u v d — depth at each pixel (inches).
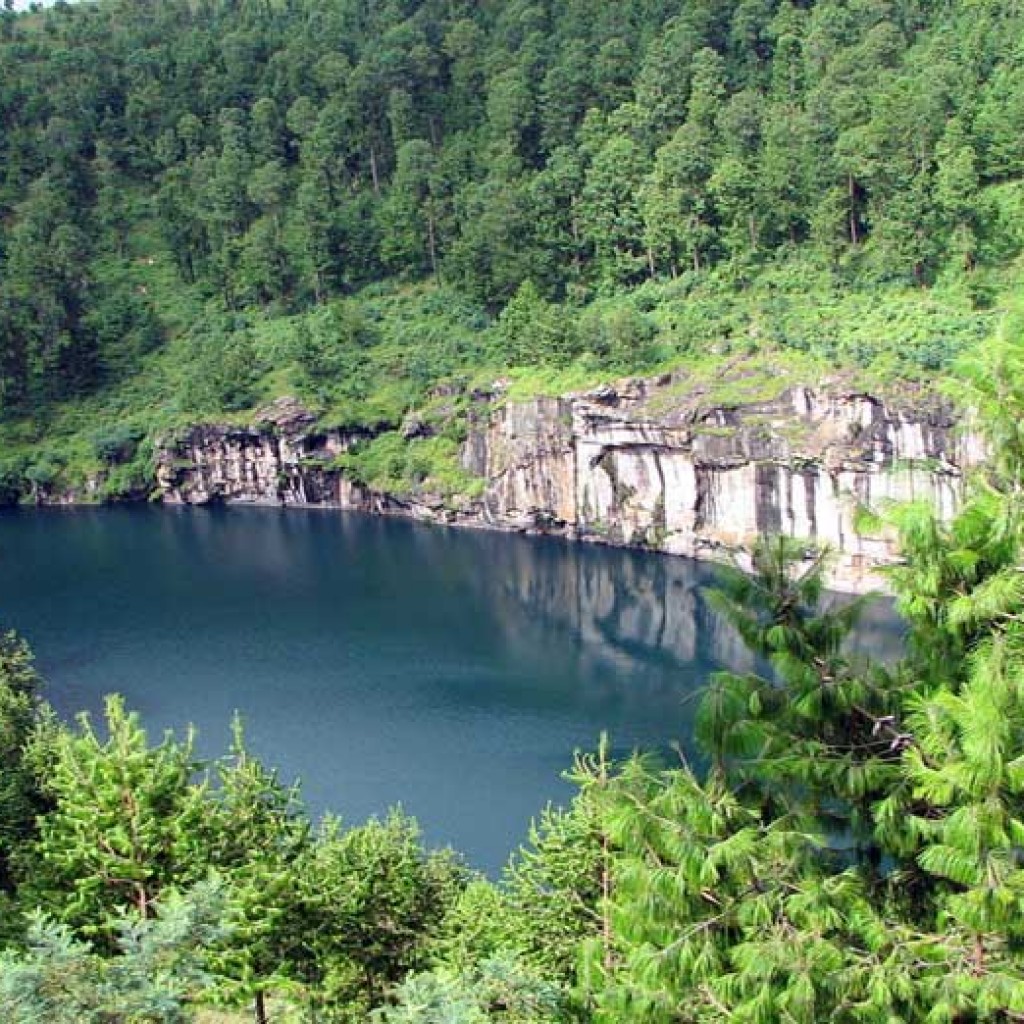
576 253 7086.6
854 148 5797.2
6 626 4694.9
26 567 5728.3
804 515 5044.3
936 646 772.6
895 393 4739.2
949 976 693.9
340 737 3452.3
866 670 808.9
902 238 5452.8
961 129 5467.5
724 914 727.7
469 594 5044.3
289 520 6761.8
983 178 5570.9
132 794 1449.3
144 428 7391.7
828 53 6909.5
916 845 741.9
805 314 5590.6
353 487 6983.3
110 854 1422.2
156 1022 828.6
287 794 1764.3
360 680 3966.5
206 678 4025.6
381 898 1784.0
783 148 6097.4
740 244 6186.0
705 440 5295.3
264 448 7130.9
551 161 7396.7
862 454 4808.1
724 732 769.6
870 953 716.0
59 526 6727.4
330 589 5182.1
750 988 703.7
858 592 4692.4
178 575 5492.1
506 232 7062.0
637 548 5748.0
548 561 5580.7
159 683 3986.2
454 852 2652.6
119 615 4830.2
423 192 7815.0
